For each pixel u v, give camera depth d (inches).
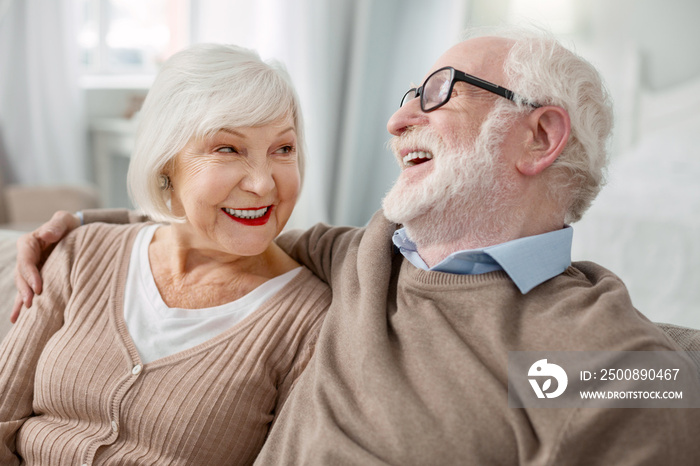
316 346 41.6
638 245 92.5
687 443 31.4
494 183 40.9
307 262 51.0
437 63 44.0
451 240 42.6
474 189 40.8
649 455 31.2
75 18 154.2
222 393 41.8
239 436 41.9
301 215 146.4
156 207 46.5
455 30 146.4
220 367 42.7
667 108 167.2
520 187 41.3
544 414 33.1
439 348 36.8
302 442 37.9
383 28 148.9
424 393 35.6
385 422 35.3
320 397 38.2
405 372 36.9
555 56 41.6
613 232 95.0
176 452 41.2
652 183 119.1
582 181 43.1
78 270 48.4
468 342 37.0
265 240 45.3
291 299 46.1
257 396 42.6
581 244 96.0
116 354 44.1
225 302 46.4
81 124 157.8
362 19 143.4
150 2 164.6
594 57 169.2
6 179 148.6
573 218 46.0
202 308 46.2
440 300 38.9
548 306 37.0
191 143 43.7
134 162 46.4
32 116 149.3
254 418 42.4
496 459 33.6
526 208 41.5
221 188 43.0
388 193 44.1
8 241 57.6
